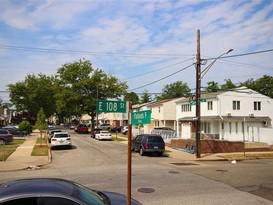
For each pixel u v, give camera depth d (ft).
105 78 212.43
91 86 207.10
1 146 95.96
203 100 80.12
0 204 13.25
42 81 279.49
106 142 125.18
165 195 34.04
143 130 158.40
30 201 13.65
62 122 417.49
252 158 79.10
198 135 77.66
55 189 14.60
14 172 51.31
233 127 128.06
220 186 39.70
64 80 210.18
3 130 106.73
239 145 91.91
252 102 133.59
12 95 275.39
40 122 118.93
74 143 117.70
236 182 42.80
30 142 113.39
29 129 163.94
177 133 139.74
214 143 88.53
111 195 19.17
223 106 128.77
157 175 47.55
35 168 55.52
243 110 131.75
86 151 88.63
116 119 287.69
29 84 274.57
